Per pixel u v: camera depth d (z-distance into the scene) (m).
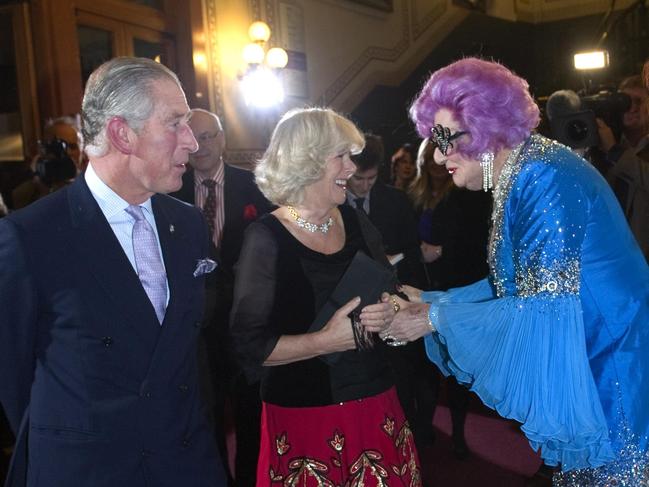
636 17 11.04
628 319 1.73
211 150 3.32
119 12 6.14
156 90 1.53
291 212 2.01
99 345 1.51
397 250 3.28
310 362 1.96
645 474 1.74
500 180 1.81
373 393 1.98
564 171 1.73
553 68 12.34
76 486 1.49
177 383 1.62
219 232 3.38
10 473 1.57
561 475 1.92
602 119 3.66
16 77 5.59
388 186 3.38
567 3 12.25
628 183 3.32
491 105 1.75
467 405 3.63
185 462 1.61
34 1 5.49
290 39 7.71
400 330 1.97
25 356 1.49
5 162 5.25
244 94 7.25
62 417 1.50
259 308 1.92
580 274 1.72
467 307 1.88
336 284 1.98
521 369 1.76
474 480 3.42
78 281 1.50
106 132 1.52
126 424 1.52
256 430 2.99
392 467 1.96
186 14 6.70
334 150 1.91
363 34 8.81
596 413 1.72
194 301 1.66
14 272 1.45
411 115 2.01
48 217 1.52
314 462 1.93
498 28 11.50
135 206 1.61
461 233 3.47
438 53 10.16
